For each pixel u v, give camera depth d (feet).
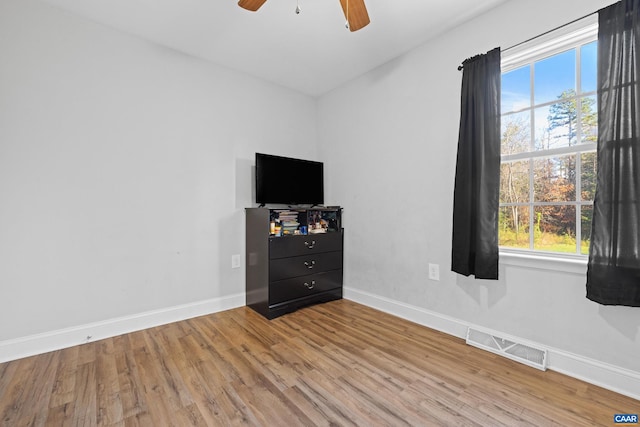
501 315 6.39
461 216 6.74
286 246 8.72
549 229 6.11
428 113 7.73
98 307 7.07
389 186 8.79
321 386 5.17
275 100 10.36
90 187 6.95
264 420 4.36
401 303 8.46
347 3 5.05
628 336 4.86
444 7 6.40
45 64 6.41
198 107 8.64
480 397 4.86
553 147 5.98
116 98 7.29
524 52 6.10
